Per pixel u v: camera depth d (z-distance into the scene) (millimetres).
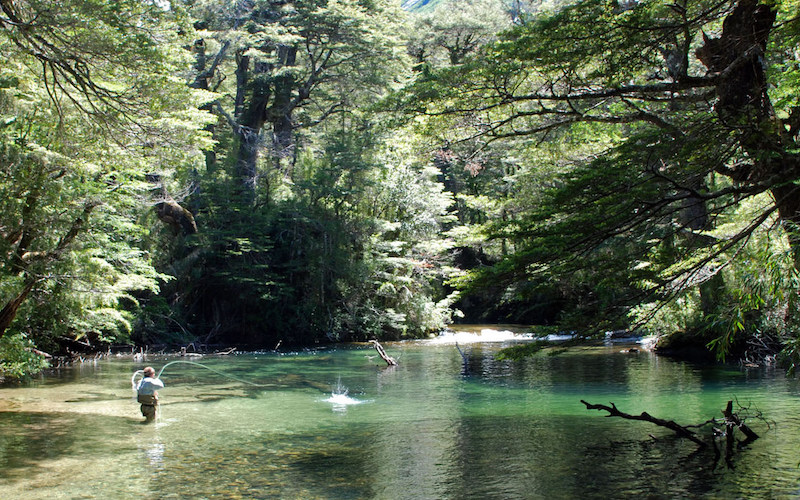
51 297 16234
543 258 7965
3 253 13180
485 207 21469
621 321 8078
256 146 37969
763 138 7480
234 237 32031
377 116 11195
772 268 6730
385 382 18266
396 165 36312
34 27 10523
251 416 13289
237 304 32812
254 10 38562
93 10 10445
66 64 11398
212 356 26312
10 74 12414
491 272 8203
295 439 11180
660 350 23734
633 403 13922
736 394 14617
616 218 7688
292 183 36312
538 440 10852
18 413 13531
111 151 14531
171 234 31266
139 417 13180
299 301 33656
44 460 9758
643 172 7844
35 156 13625
